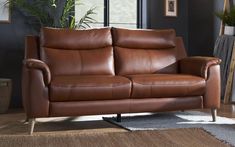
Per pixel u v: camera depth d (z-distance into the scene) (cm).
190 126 294
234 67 416
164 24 484
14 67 405
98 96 285
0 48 398
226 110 374
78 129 295
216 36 470
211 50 481
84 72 335
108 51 354
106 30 362
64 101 279
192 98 314
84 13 456
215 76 318
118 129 293
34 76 270
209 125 296
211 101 317
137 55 359
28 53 331
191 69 337
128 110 297
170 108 308
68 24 416
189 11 496
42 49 332
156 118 338
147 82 298
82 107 284
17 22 404
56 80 278
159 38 374
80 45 347
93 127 303
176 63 368
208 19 487
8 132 284
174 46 378
